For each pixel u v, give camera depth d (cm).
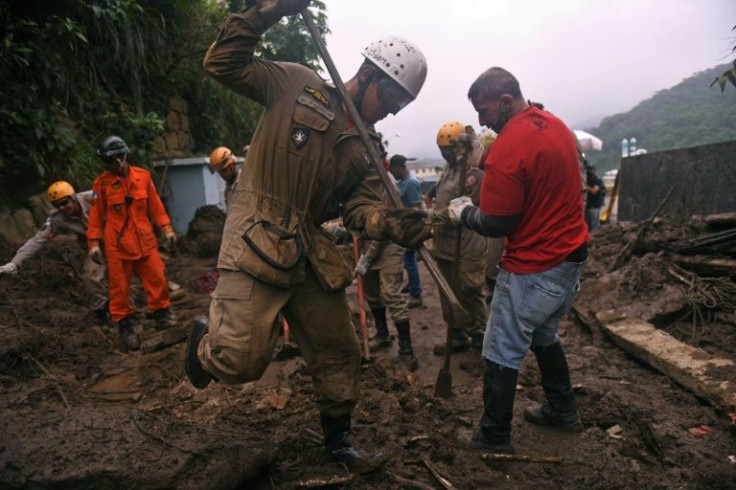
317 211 212
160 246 802
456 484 230
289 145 198
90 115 756
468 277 363
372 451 252
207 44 1031
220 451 210
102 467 192
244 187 205
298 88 203
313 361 226
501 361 247
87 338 434
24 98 608
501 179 226
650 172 881
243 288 195
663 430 265
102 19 729
